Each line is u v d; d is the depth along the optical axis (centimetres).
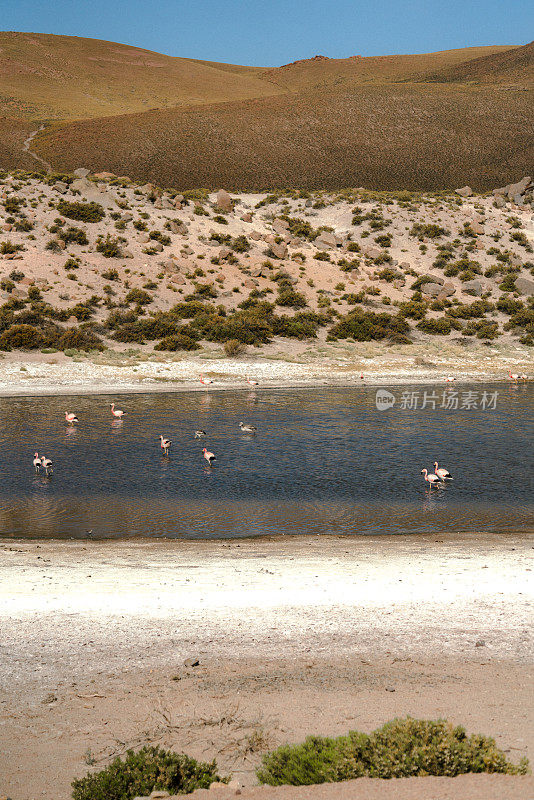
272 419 3838
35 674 1044
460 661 1073
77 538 1898
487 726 823
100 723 884
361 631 1210
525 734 795
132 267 7556
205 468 2759
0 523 2039
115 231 8206
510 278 8500
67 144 15325
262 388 4916
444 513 2162
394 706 902
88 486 2484
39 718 903
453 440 3316
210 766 730
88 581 1483
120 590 1424
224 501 2298
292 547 1798
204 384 4975
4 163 14175
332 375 5372
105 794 684
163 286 7325
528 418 3916
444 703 908
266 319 6756
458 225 9994
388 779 645
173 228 8538
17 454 2988
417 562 1639
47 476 2622
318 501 2300
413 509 2208
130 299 6881
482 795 577
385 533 1953
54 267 7212
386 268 8662
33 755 804
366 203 10556
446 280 8506
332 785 636
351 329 6762
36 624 1244
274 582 1480
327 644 1152
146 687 992
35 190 8812
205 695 961
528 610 1309
